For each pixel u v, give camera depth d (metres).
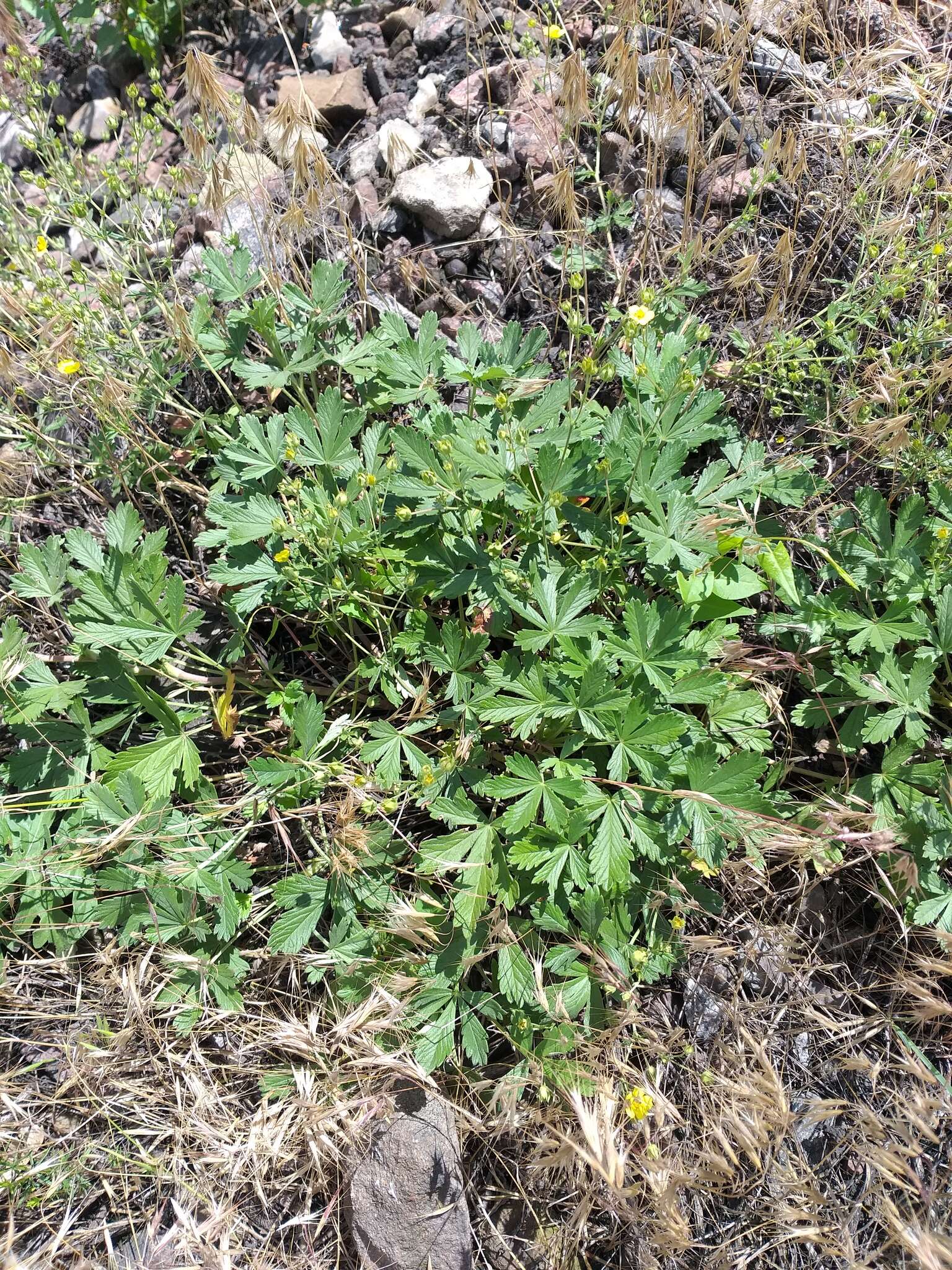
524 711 0.47
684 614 0.47
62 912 0.52
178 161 0.71
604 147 0.65
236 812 0.53
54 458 0.59
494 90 0.70
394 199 0.66
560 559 0.53
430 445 0.51
